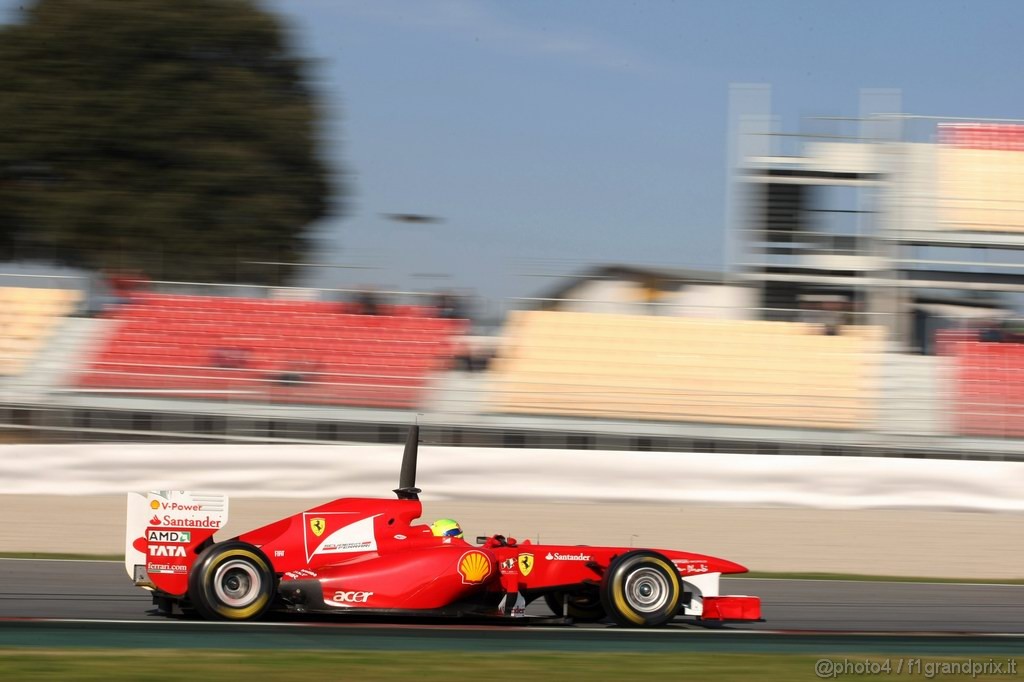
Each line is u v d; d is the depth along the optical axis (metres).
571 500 50.53
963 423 56.47
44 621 26.62
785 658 24.72
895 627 31.50
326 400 56.75
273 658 22.17
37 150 90.69
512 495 50.50
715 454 51.09
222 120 94.19
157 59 93.94
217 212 94.06
